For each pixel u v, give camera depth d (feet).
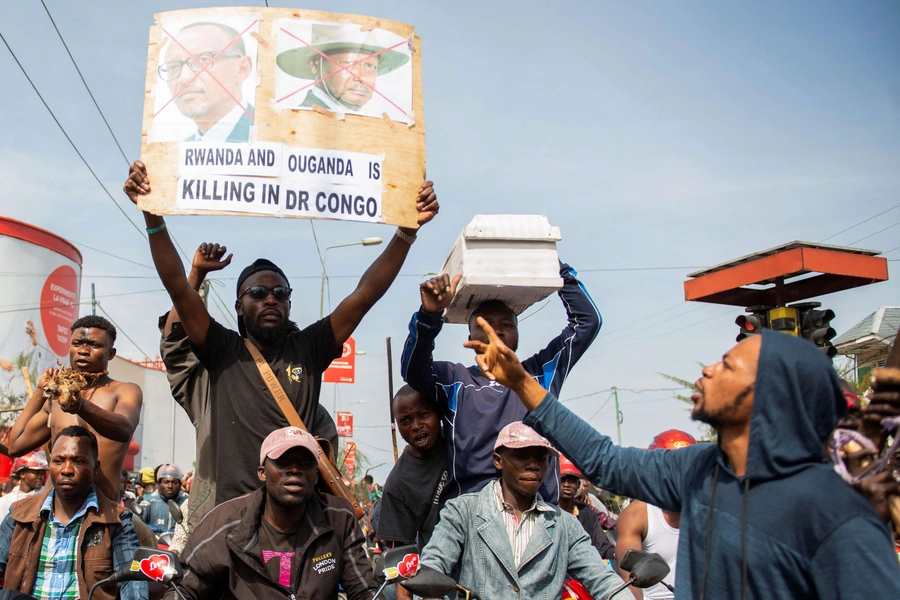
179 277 17.13
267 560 15.17
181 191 16.31
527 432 15.47
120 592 17.74
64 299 85.30
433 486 19.57
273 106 16.74
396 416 19.79
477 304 19.02
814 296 40.73
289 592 15.02
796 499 8.59
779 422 8.89
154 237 16.75
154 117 16.58
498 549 15.24
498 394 18.06
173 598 14.71
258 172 16.48
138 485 60.08
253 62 16.84
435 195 17.33
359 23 17.42
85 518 18.02
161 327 19.83
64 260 85.61
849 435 9.81
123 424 18.63
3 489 35.86
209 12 16.99
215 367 17.75
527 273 17.75
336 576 15.64
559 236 17.89
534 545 15.26
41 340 81.10
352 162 16.92
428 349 17.39
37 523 17.88
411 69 17.63
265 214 16.39
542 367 18.93
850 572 8.04
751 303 42.47
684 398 57.47
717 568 9.07
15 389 76.74
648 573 13.35
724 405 9.21
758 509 8.81
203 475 18.28
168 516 39.99
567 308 19.19
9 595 16.01
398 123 17.33
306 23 17.20
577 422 11.16
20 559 17.72
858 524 8.21
